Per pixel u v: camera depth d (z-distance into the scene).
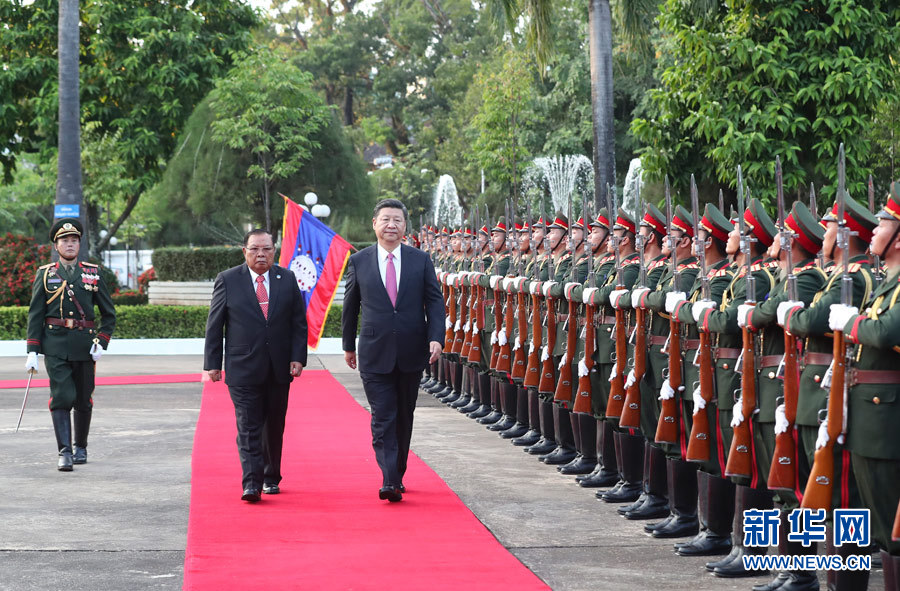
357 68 51.38
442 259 13.81
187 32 27.70
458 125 41.66
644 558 5.84
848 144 11.81
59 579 5.40
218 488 7.66
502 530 6.47
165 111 27.39
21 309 20.80
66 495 7.57
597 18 14.65
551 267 8.70
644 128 12.69
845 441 4.52
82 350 8.77
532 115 31.03
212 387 14.39
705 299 5.83
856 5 11.85
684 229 6.54
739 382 5.66
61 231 8.88
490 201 35.62
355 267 7.42
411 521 6.63
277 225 25.94
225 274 7.46
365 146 55.38
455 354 12.81
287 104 24.97
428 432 10.69
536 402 9.59
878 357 4.39
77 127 19.80
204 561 5.66
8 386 14.87
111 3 27.03
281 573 5.42
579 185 31.11
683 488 6.31
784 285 5.28
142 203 35.84
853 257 4.84
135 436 10.38
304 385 14.58
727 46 11.87
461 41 49.31
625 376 7.04
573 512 6.98
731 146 11.70
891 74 12.20
